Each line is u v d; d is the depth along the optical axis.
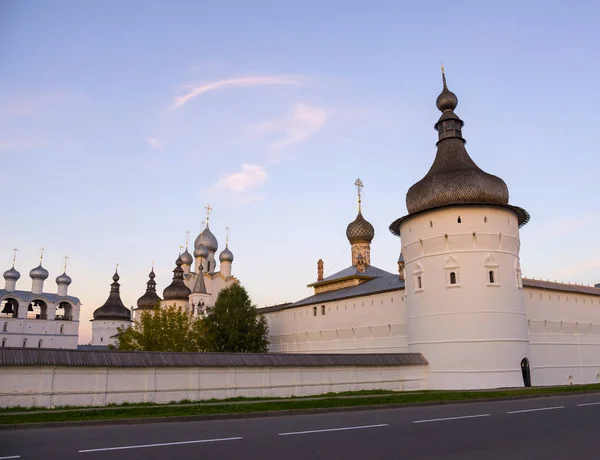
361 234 63.16
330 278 61.69
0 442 12.76
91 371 22.59
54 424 16.12
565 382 42.25
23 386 21.16
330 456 10.68
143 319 55.81
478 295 32.56
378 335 46.09
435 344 33.22
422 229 35.06
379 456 10.69
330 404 21.53
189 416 17.81
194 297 77.25
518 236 35.53
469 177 34.09
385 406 21.62
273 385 27.11
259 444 12.12
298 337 58.09
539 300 42.12
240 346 58.19
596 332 47.06
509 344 32.34
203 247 93.31
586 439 12.68
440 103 38.44
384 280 52.53
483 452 11.10
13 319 94.81
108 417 17.41
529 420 16.19
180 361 24.78
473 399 23.72
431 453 10.99
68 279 105.38
